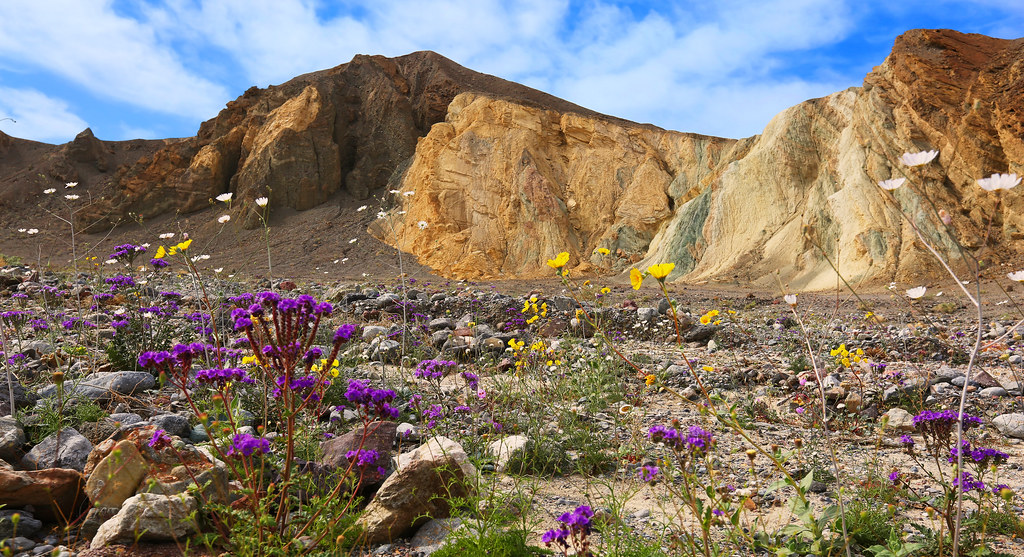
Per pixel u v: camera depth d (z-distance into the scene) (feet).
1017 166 101.30
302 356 9.66
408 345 29.14
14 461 12.60
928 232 103.65
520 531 10.64
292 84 237.86
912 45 126.00
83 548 10.33
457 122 196.44
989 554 10.41
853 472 15.64
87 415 14.76
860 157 124.47
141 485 11.10
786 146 142.61
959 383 26.96
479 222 171.53
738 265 130.62
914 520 12.70
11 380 16.24
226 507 9.47
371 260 174.19
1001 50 118.52
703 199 152.56
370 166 221.05
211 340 20.43
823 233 122.21
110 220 208.54
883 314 55.83
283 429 14.35
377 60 253.85
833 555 10.43
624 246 161.38
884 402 23.18
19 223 219.61
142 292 31.09
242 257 177.99
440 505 12.43
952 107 114.32
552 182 176.65
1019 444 19.15
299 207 211.20
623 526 10.62
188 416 16.05
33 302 35.27
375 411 10.02
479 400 18.07
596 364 22.84
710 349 36.40
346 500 12.21
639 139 181.27
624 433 18.95
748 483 14.92
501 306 43.14
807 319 47.26
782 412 22.89
